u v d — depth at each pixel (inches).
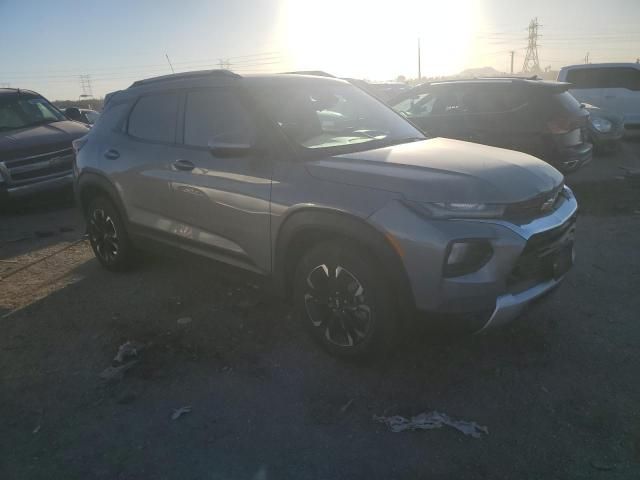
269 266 142.0
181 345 147.3
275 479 98.6
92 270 210.4
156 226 174.7
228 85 157.3
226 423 114.8
